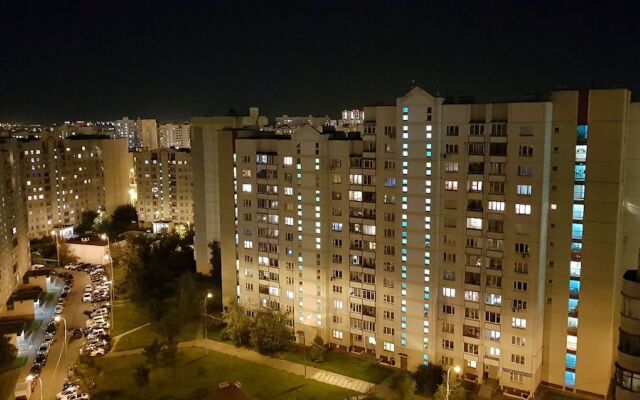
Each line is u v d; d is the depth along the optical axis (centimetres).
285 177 12219
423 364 10925
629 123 9331
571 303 9919
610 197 9294
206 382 10912
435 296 10681
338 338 12156
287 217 12325
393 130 10881
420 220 10638
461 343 10569
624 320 7100
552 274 9994
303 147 11831
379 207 11175
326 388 10588
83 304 15888
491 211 9969
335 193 11688
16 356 12356
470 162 10088
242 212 13062
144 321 14262
